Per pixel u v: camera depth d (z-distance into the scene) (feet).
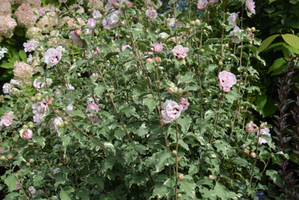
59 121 5.24
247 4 6.59
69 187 5.60
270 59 10.27
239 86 7.16
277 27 10.07
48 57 5.50
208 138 6.52
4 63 11.25
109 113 6.00
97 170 6.54
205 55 7.31
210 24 11.68
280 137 7.44
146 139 6.23
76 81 6.12
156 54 6.00
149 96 5.02
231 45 10.27
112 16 5.68
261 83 10.02
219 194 5.40
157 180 5.11
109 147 5.42
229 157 6.82
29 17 11.72
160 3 7.95
